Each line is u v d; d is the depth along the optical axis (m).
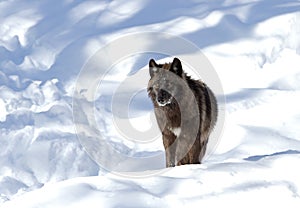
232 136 17.86
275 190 8.92
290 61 22.94
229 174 9.52
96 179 9.40
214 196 8.73
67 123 20.05
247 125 18.59
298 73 22.23
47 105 21.39
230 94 21.11
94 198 8.58
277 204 8.58
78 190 8.88
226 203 8.55
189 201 8.56
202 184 9.11
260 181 9.24
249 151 16.48
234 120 19.16
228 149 17.14
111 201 8.45
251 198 8.70
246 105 20.19
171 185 9.09
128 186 8.98
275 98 20.61
